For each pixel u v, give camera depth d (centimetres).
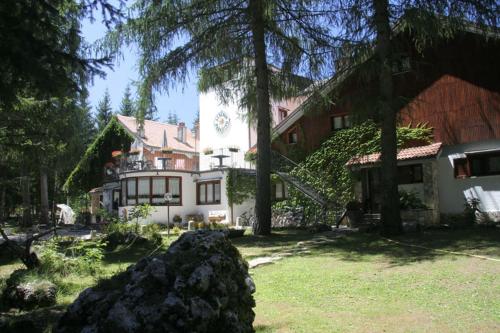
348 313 618
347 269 945
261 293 766
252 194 2847
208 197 3005
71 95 673
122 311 386
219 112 3344
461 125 1888
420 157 1838
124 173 3077
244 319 453
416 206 1858
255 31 1792
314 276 890
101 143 4103
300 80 1886
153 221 2842
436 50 1972
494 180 1788
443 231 1504
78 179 4131
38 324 623
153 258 450
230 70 1938
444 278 806
